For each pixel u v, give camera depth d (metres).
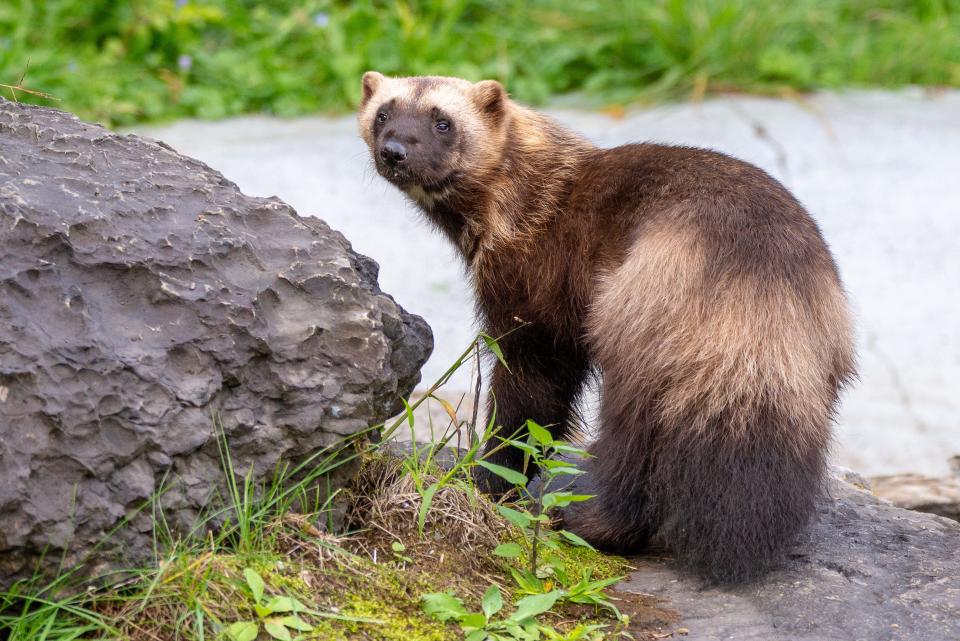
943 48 23.94
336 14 22.28
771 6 22.91
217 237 6.57
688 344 7.19
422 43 21.39
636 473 7.57
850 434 13.62
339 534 6.83
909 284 16.53
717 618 6.66
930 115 21.59
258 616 5.85
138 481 5.83
